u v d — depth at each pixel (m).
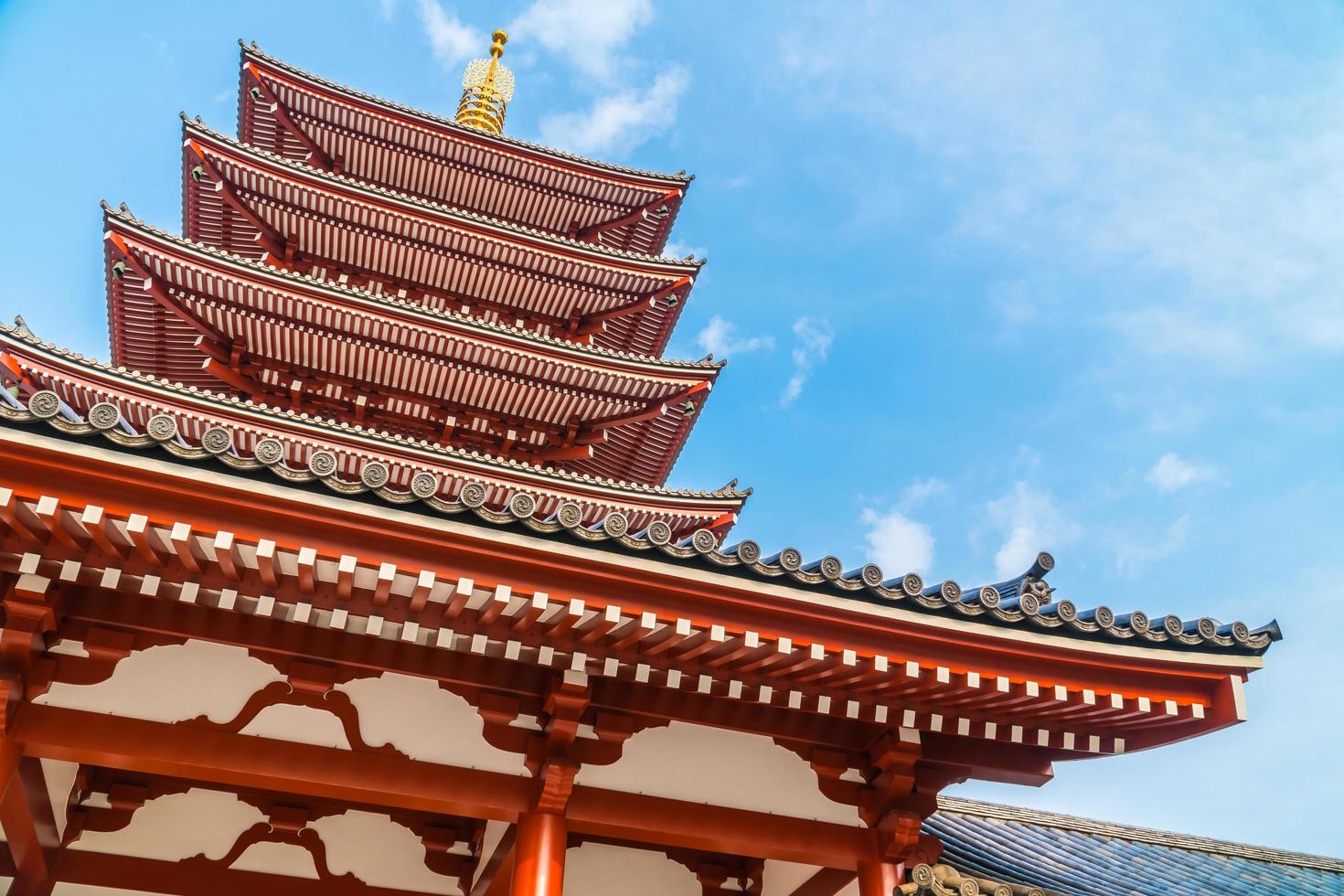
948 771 8.21
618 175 18.73
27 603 6.50
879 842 8.08
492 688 7.56
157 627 6.98
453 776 7.46
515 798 7.49
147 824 8.55
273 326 14.25
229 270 13.58
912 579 7.05
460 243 16.25
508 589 6.48
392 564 6.32
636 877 9.28
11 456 5.79
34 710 6.86
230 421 12.67
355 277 16.84
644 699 7.77
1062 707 7.45
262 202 15.80
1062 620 7.18
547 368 14.81
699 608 6.79
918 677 7.14
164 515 6.05
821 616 6.91
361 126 18.02
